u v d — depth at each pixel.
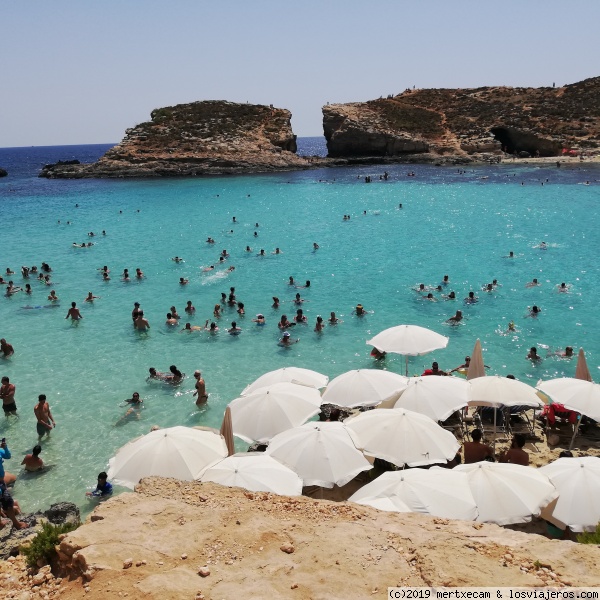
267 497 7.39
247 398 12.91
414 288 26.53
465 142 86.81
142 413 16.05
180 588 5.26
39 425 14.93
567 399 12.27
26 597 5.64
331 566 5.63
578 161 73.81
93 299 26.77
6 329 23.16
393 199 51.50
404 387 13.41
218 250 35.31
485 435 13.64
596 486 8.76
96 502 12.21
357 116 94.94
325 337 21.34
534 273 27.83
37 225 44.94
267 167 80.31
